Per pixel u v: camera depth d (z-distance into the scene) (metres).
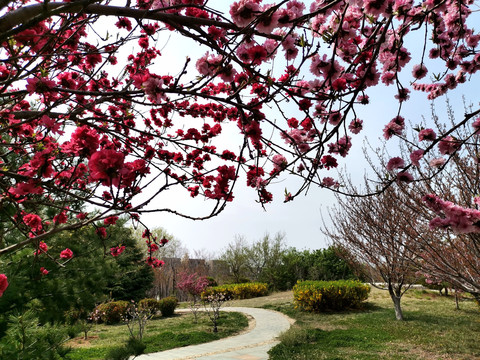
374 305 16.44
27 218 2.97
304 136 3.15
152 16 1.84
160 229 29.20
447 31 3.14
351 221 11.08
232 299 24.83
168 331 12.41
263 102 2.07
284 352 8.29
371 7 1.99
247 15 1.84
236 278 31.72
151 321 16.25
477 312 13.41
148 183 2.10
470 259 5.75
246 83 2.05
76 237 5.27
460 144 2.97
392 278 12.15
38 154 2.06
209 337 11.50
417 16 2.12
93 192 1.96
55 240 5.08
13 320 3.68
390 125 3.23
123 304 17.09
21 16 1.68
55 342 4.24
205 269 32.38
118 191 1.90
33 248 4.61
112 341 11.61
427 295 19.73
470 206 5.04
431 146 2.87
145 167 2.09
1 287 2.31
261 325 13.63
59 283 4.71
